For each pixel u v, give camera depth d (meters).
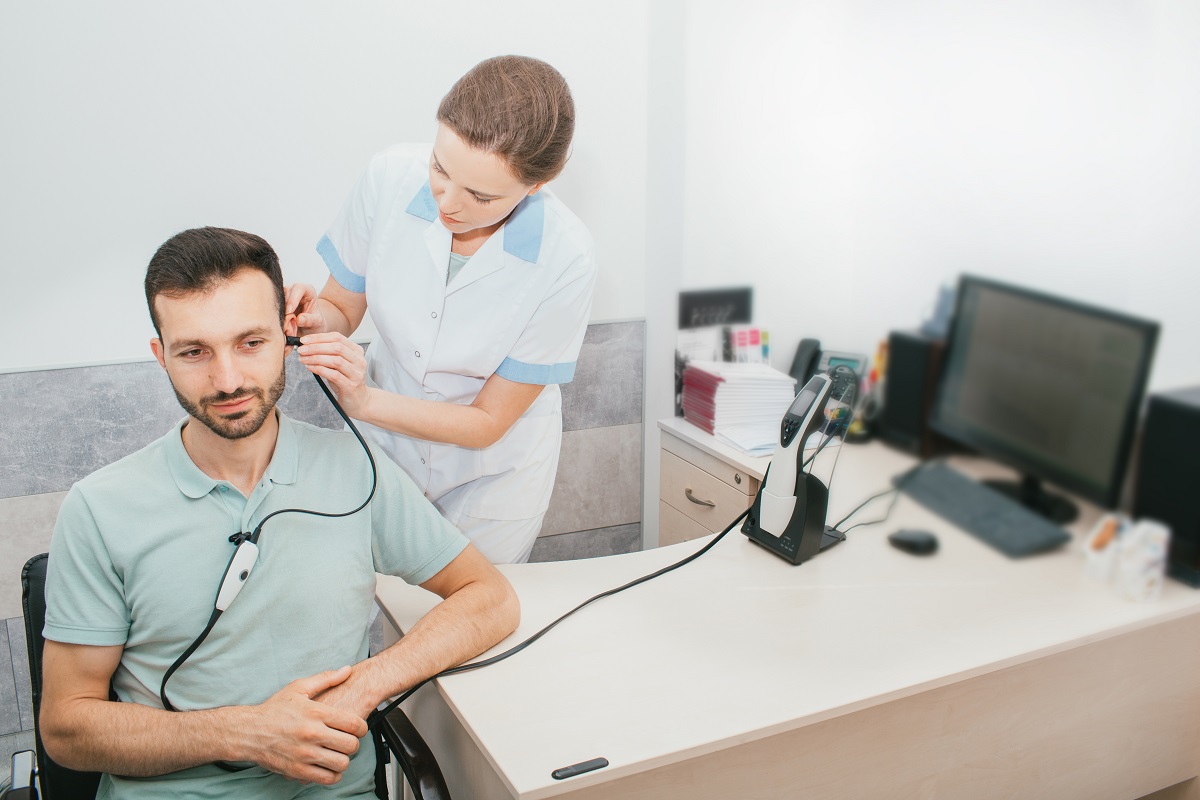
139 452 1.15
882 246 1.34
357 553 1.23
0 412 1.90
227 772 1.15
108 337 1.96
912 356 1.33
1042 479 1.25
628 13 2.20
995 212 1.11
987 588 1.39
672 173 2.25
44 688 1.12
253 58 1.94
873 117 1.31
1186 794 1.56
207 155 1.96
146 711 1.10
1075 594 1.34
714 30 1.87
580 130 2.26
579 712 1.14
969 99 1.11
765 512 1.55
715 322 2.19
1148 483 1.16
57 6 1.77
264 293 1.10
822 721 1.19
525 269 1.46
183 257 1.06
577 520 2.57
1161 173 1.03
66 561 1.10
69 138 1.84
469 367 1.53
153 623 1.12
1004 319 1.17
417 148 1.55
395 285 1.50
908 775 1.32
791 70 1.54
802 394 1.51
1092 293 1.08
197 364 1.08
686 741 1.09
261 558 1.15
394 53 2.05
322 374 1.24
